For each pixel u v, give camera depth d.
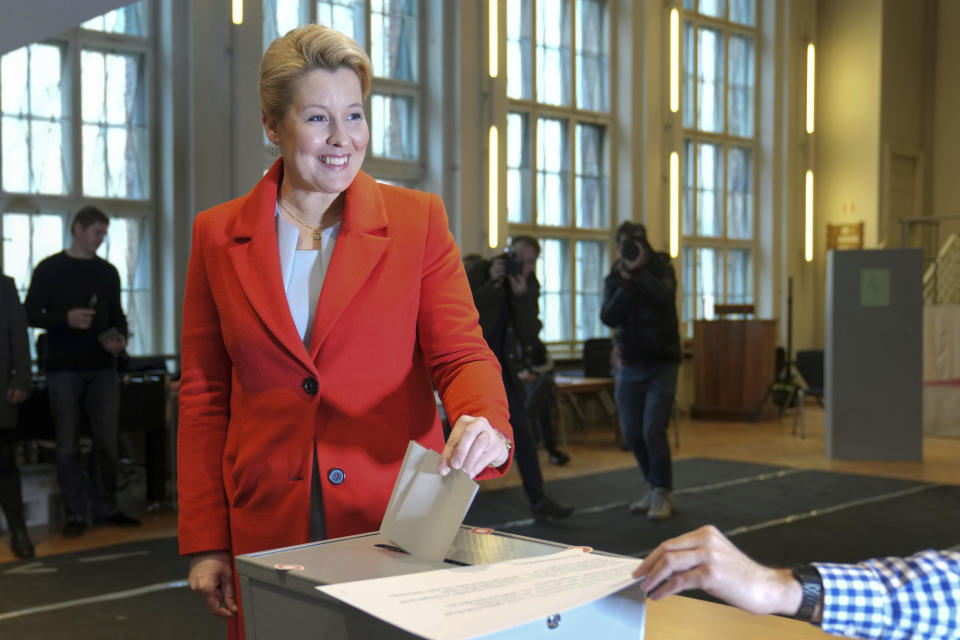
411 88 8.28
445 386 1.29
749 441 8.49
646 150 9.97
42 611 3.60
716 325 10.15
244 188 6.77
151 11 6.72
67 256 5.01
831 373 7.46
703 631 1.25
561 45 9.57
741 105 11.50
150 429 5.60
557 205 9.55
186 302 1.44
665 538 4.64
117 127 6.66
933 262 10.02
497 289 4.80
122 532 5.02
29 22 3.20
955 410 8.93
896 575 0.88
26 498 5.20
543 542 1.04
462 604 0.80
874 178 11.59
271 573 0.97
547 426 7.23
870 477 6.55
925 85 12.20
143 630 3.37
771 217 11.54
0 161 6.17
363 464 1.29
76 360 4.97
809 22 11.76
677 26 10.12
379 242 1.31
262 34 6.86
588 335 9.84
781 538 4.66
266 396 1.31
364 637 0.86
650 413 4.99
